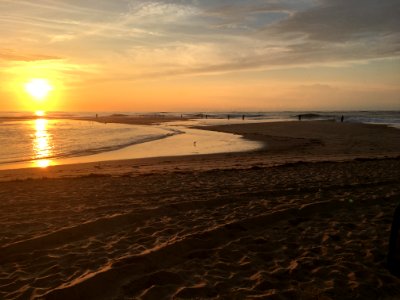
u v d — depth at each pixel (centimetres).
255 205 803
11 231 650
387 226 659
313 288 429
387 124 4616
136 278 454
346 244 572
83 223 666
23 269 492
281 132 3531
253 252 543
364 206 802
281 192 935
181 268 488
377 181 1070
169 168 1481
